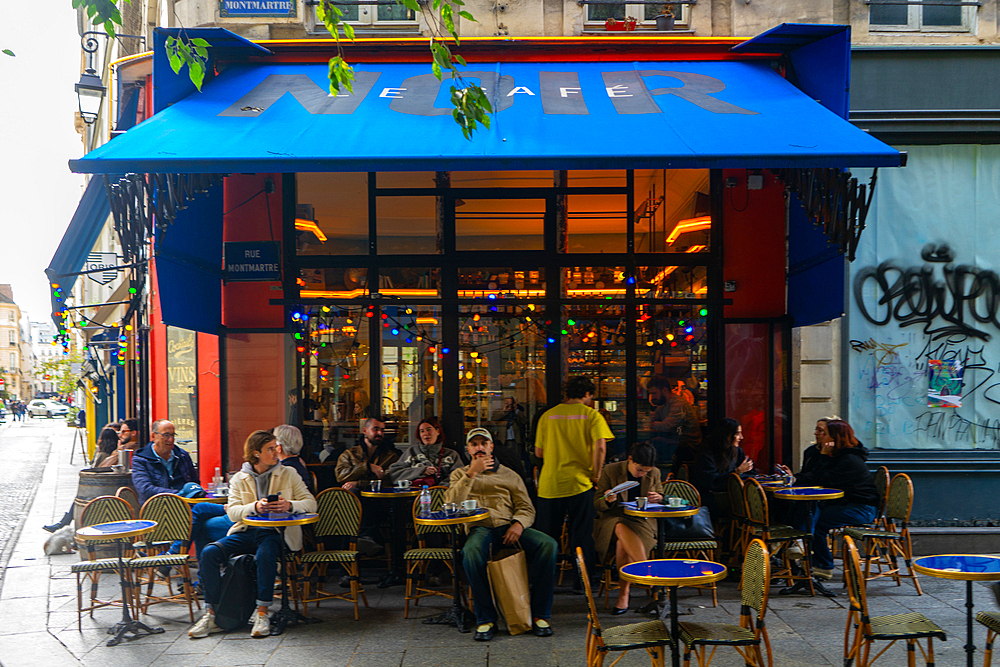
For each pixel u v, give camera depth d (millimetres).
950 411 7883
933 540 7402
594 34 8086
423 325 7926
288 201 7891
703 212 7953
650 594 6164
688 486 6703
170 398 8516
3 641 5438
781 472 7098
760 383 7918
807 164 5211
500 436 7895
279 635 5520
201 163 5234
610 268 7922
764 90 6680
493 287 7922
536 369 7922
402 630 5605
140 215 5949
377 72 7336
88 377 17625
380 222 7941
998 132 7801
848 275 7902
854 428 7891
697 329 7941
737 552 6887
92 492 7566
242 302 7953
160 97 6695
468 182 7918
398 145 5500
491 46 7535
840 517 6535
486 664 4844
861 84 7836
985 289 7906
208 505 6395
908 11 8070
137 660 5023
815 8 7977
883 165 5195
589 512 6402
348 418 7926
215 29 6773
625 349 7898
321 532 6355
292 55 7496
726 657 4875
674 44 7422
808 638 5211
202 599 6422
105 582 7117
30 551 8531
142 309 9352
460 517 5527
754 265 7926
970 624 4012
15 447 25094
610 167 5234
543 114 6137
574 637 5355
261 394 7922
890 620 4191
